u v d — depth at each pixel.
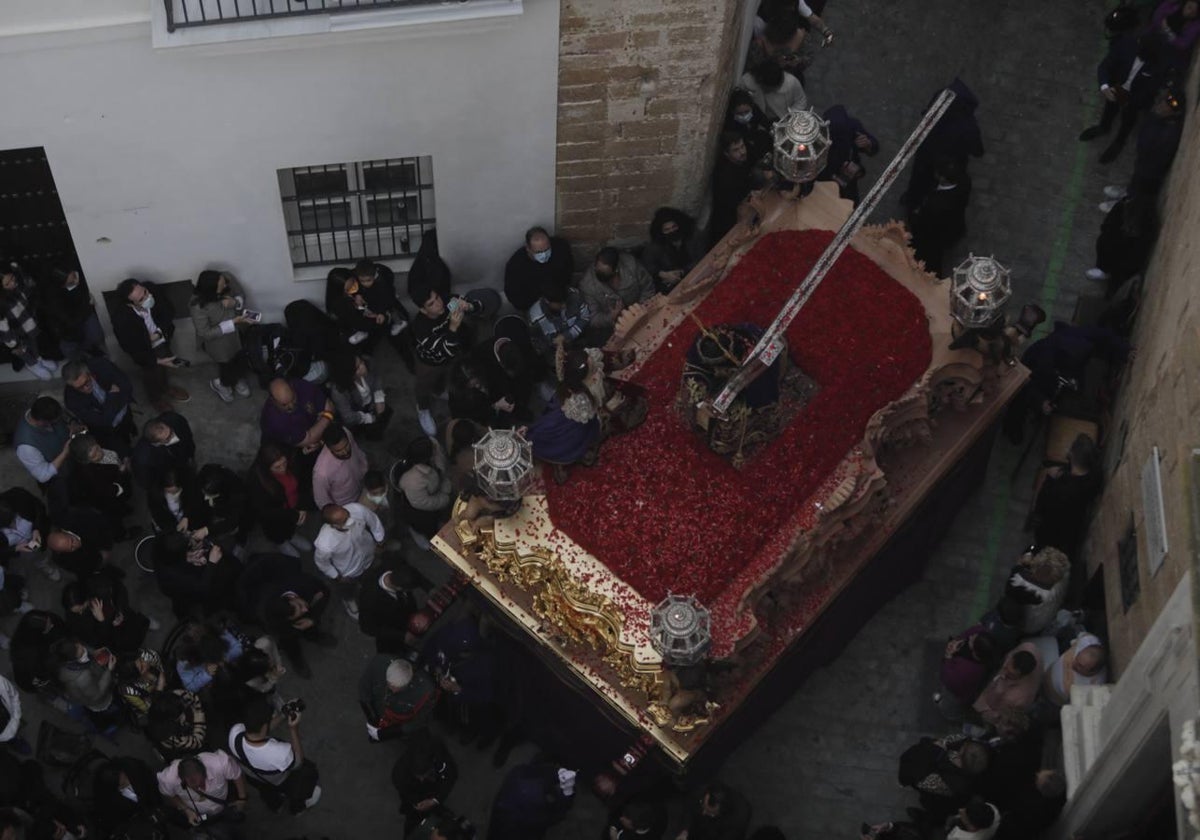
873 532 15.54
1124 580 15.17
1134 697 12.90
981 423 16.12
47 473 16.42
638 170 17.34
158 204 16.78
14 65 15.20
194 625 15.52
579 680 14.94
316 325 17.45
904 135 19.73
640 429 15.47
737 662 14.59
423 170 17.23
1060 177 19.45
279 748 15.09
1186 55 18.19
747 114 17.61
